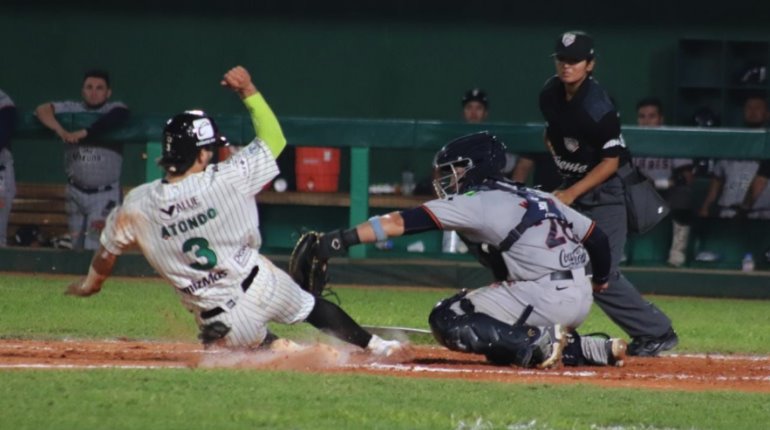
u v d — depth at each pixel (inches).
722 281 1491.1
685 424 639.8
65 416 604.1
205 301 775.7
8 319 1071.0
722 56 1875.0
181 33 1931.6
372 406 645.9
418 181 1809.8
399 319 1175.6
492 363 840.9
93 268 792.9
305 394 670.5
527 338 812.6
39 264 1496.1
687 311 1339.8
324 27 1927.9
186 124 762.8
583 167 959.0
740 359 967.6
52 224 1551.4
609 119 935.0
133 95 1936.5
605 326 1183.6
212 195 760.3
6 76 1935.3
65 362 789.9
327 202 1685.5
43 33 1929.1
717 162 1578.5
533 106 1924.2
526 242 815.1
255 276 779.4
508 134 1459.2
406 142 1477.6
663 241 1590.8
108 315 1121.4
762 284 1486.2
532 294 816.9
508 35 1920.5
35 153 1852.9
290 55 1931.6
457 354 903.7
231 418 608.7
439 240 1594.5
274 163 778.2
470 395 689.0
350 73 1931.6
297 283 816.3
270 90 1935.3
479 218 810.2
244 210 769.6
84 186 1508.4
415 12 1921.8
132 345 923.4
